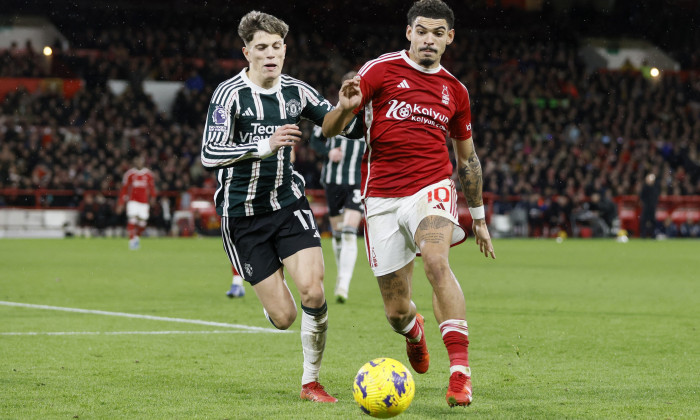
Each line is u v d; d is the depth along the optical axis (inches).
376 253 487.8
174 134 2898.6
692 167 3169.3
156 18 3307.1
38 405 433.4
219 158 463.2
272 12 3307.1
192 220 2600.9
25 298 975.6
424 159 478.9
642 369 548.7
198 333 706.2
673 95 3484.3
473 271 1432.1
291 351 617.6
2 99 3046.3
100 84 3117.6
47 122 2908.5
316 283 462.6
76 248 1993.1
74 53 3206.2
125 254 1788.9
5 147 2684.5
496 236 2743.6
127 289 1087.6
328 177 1000.2
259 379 510.6
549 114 3292.3
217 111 474.6
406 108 477.4
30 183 2608.3
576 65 3535.9
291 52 3319.4
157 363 564.4
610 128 3309.5
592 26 3622.0
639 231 2866.6
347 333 711.7
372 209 488.1
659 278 1302.9
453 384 427.2
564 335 705.6
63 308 879.1
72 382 496.1
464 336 440.8
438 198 469.7
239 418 404.8
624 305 935.0
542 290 1107.3
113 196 2642.7
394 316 490.0
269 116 482.3
